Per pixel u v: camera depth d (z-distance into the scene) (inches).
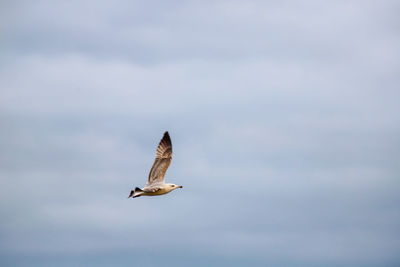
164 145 2028.8
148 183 2010.3
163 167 2011.6
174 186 2010.3
